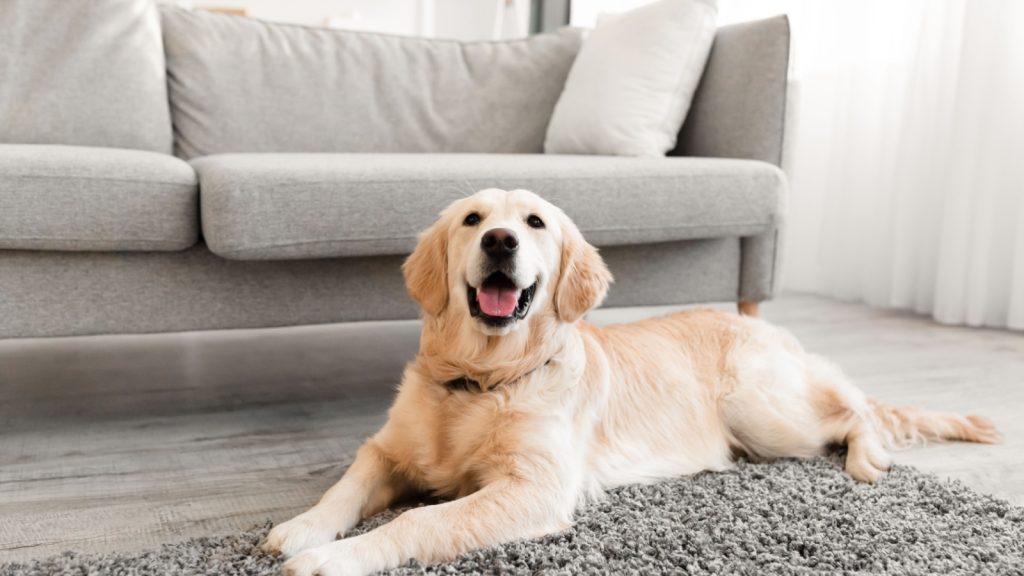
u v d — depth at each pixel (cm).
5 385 238
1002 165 335
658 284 251
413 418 160
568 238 168
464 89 310
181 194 189
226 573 124
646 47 278
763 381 190
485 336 158
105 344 295
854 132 396
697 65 281
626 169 226
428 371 165
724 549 137
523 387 157
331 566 119
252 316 206
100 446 189
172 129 274
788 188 249
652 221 228
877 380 260
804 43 427
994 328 343
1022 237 328
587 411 165
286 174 189
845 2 399
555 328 163
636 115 273
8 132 241
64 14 255
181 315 199
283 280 207
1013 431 212
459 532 132
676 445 179
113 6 260
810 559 134
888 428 199
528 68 317
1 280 181
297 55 291
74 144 248
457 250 161
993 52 328
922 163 364
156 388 240
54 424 205
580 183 218
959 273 344
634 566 130
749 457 192
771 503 157
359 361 280
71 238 179
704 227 236
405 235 202
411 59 307
